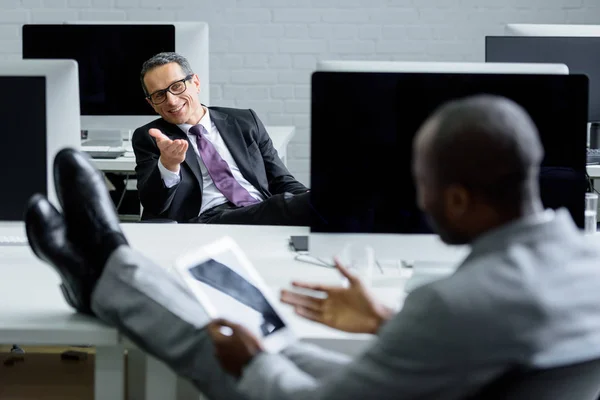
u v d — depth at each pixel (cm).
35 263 247
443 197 143
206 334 179
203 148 374
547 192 230
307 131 623
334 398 143
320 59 616
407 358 136
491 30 612
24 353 245
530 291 133
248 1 610
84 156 206
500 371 134
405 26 612
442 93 226
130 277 190
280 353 180
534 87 227
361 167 228
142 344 185
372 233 229
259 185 380
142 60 424
